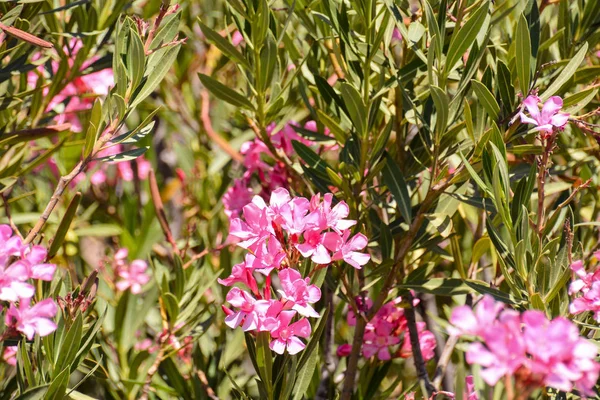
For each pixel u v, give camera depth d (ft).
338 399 6.56
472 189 6.81
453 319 5.16
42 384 5.97
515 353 5.10
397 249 6.71
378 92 6.48
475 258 6.81
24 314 5.66
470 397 6.07
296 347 5.83
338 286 6.69
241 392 6.23
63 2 7.23
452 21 6.56
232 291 5.81
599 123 7.18
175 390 7.19
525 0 7.01
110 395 7.18
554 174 7.25
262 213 5.90
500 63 6.18
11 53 6.79
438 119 6.17
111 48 7.37
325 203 5.96
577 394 6.18
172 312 7.04
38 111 7.06
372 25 6.46
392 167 6.50
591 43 7.02
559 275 6.05
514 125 6.21
